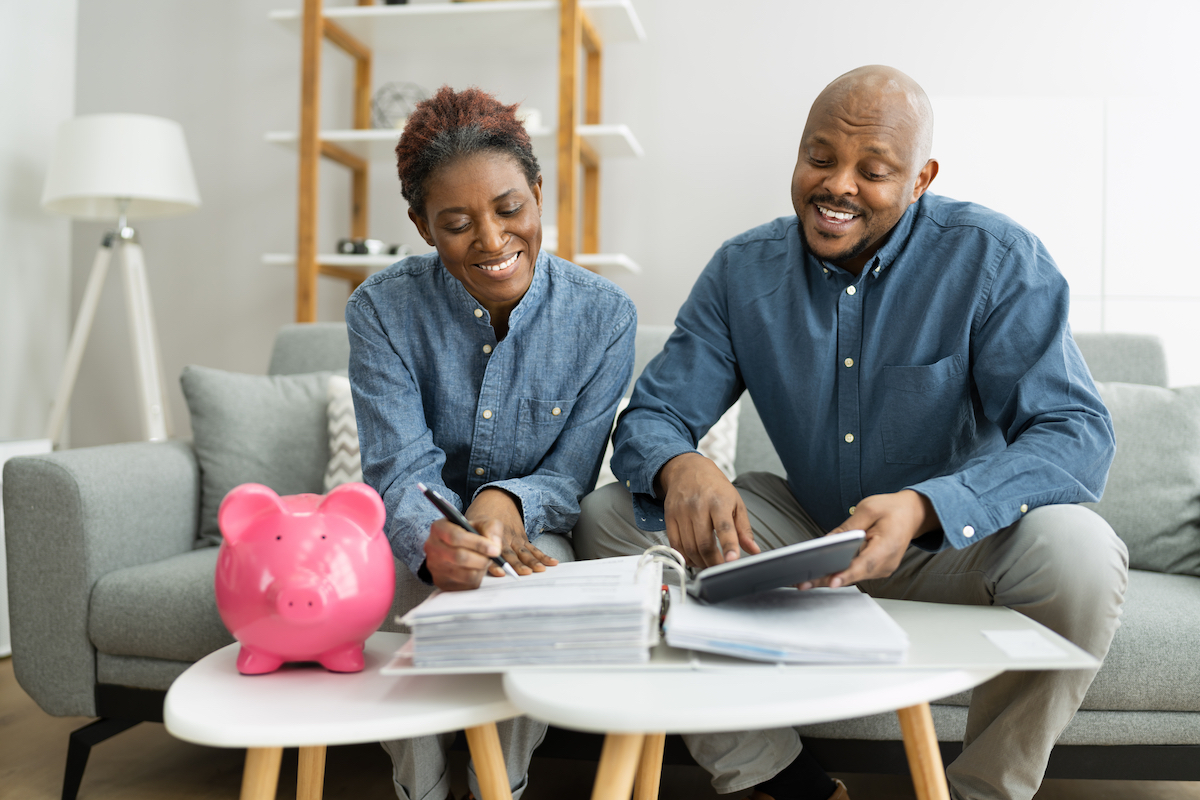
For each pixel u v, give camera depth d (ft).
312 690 2.50
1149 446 5.18
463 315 3.93
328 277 9.53
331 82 9.96
